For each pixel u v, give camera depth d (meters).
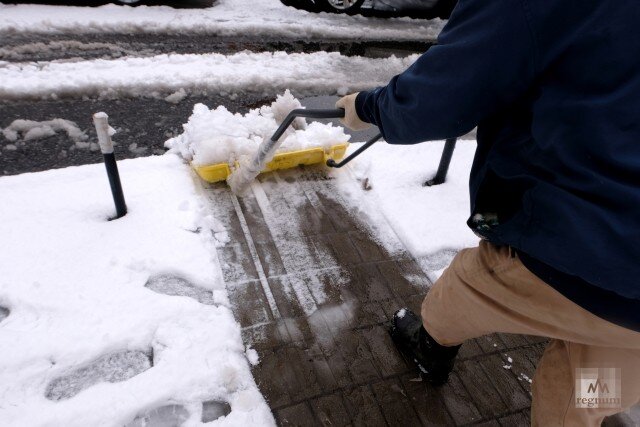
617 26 0.89
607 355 1.28
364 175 3.13
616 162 0.93
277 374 1.99
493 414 2.00
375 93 1.48
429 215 2.90
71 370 1.88
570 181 1.02
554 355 1.49
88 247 2.35
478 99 1.09
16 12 4.78
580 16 0.92
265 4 6.29
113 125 3.52
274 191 2.88
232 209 2.71
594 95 0.94
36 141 3.27
